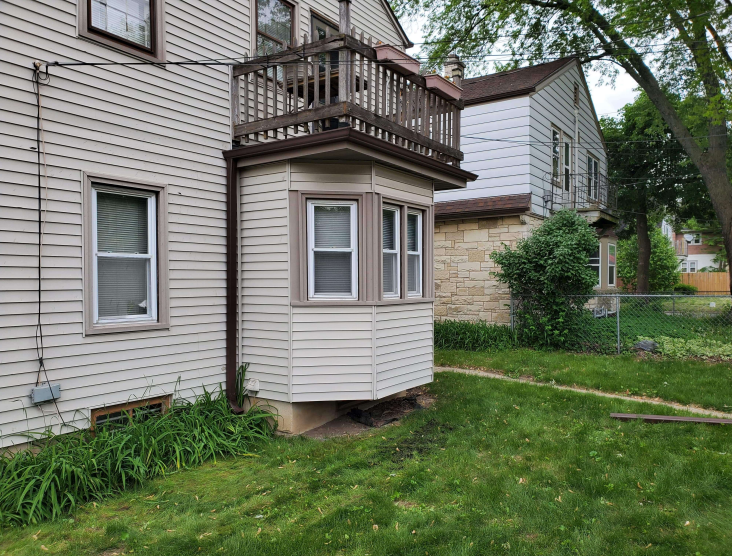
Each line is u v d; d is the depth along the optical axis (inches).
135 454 176.9
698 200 775.7
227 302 238.5
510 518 142.7
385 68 229.8
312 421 236.7
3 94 164.4
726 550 124.3
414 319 255.9
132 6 204.2
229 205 237.1
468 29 663.1
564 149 572.1
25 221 169.9
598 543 127.9
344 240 231.0
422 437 215.2
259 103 263.4
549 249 408.2
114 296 199.8
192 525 141.9
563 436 208.4
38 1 173.2
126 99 199.6
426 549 127.3
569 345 407.2
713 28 484.4
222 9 239.9
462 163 512.1
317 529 138.3
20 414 167.6
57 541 133.4
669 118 538.0
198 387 227.1
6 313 164.9
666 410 242.2
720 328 427.2
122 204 203.3
